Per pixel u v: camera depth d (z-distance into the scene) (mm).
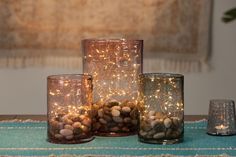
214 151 1206
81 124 1311
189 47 2504
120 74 1436
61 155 1162
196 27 2496
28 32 2486
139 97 1335
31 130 1462
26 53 2500
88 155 1164
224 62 2549
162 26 2488
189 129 1485
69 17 2488
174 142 1299
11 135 1395
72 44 2492
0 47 2490
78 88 1340
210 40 2531
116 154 1178
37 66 2516
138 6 2480
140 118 1315
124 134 1414
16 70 2516
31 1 2475
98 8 2486
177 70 2516
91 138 1343
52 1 2477
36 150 1222
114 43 1436
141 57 1458
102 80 1438
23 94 2551
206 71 2541
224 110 1406
